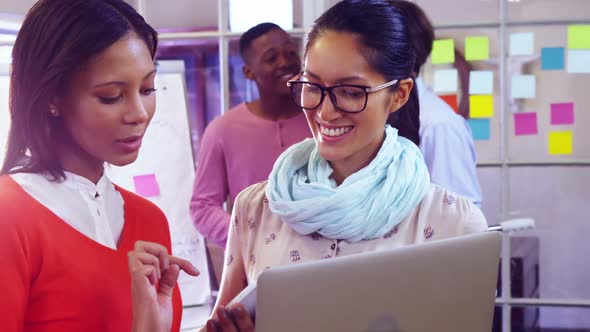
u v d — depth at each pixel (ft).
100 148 4.33
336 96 4.50
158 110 10.30
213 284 10.23
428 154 9.75
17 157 4.44
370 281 3.61
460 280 3.91
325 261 3.54
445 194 4.92
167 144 10.22
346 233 4.73
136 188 10.02
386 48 4.51
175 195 10.11
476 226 4.75
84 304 4.28
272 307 3.44
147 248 4.40
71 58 4.13
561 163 11.67
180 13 12.09
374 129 4.62
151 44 4.56
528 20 11.42
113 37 4.20
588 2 12.96
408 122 5.76
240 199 5.31
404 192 4.77
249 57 9.61
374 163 4.79
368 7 4.57
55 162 4.37
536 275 13.32
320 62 4.50
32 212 4.22
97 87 4.19
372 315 3.63
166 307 4.40
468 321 4.00
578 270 14.01
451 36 11.85
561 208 13.99
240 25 11.22
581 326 13.84
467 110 11.85
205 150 9.80
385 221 4.76
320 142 4.64
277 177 5.07
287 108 9.70
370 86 4.51
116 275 4.45
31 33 4.23
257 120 9.66
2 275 4.01
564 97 13.11
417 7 7.34
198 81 11.82
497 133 12.31
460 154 9.73
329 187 4.83
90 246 4.38
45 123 4.30
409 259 3.72
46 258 4.20
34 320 4.19
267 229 5.08
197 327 9.04
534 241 13.48
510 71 12.32
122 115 4.28
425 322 3.81
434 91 11.88
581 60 11.50
